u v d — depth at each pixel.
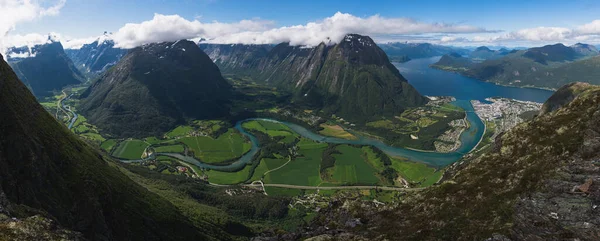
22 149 107.25
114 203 136.62
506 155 100.31
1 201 71.94
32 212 77.94
